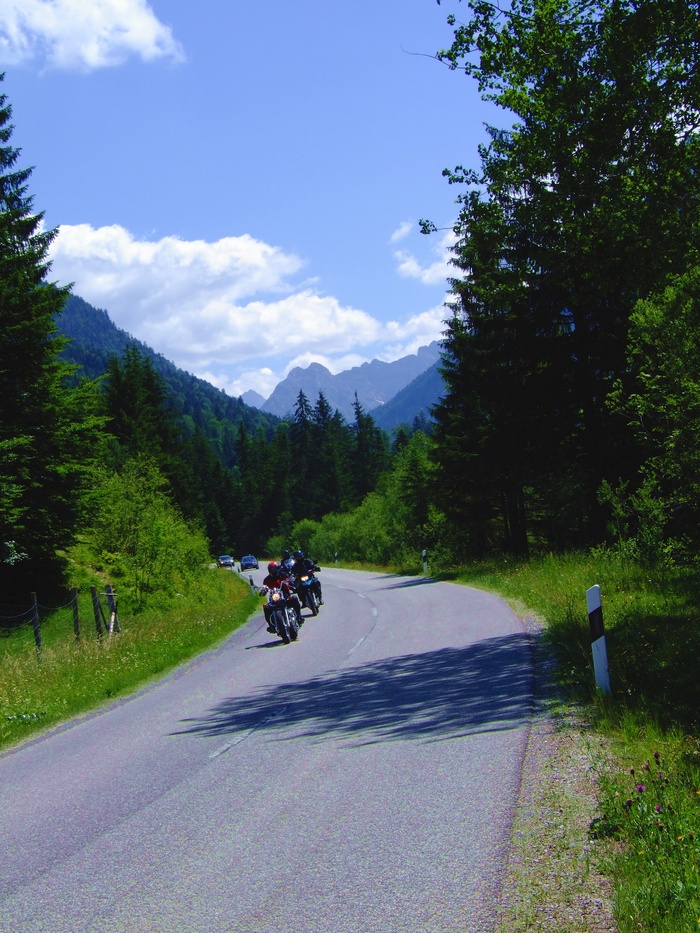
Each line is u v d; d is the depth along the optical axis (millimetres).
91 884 4602
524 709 7691
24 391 22141
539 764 5867
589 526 26281
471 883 4012
